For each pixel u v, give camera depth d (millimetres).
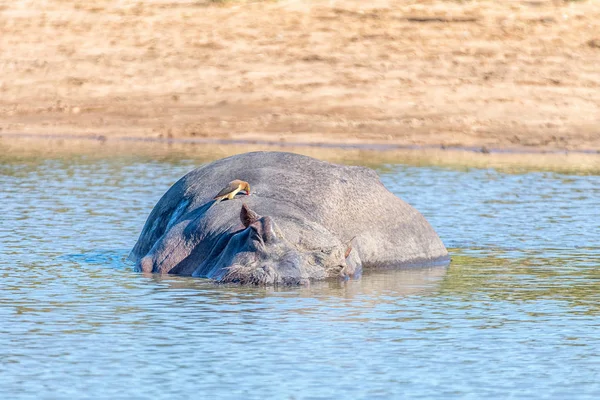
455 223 62344
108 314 39500
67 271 47656
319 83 114875
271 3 130250
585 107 110812
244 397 30156
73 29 127688
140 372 32438
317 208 47969
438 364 33594
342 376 32156
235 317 39000
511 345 35938
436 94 112438
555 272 48750
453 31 124688
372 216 49469
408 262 49781
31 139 104000
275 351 34750
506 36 124188
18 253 52062
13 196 70000
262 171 49406
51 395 30344
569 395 30797
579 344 36156
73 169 82750
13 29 127562
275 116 108312
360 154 93875
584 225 62062
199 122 108000
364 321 38812
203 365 33156
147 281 45125
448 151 98312
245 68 118375
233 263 44094
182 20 128000
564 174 83500
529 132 104625
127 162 86938
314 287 43781
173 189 51031
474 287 45219
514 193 73750
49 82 118375
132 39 125250
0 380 31672
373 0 130500
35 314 39531
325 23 126438
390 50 121250
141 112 111250
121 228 59375
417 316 39781
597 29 126188
